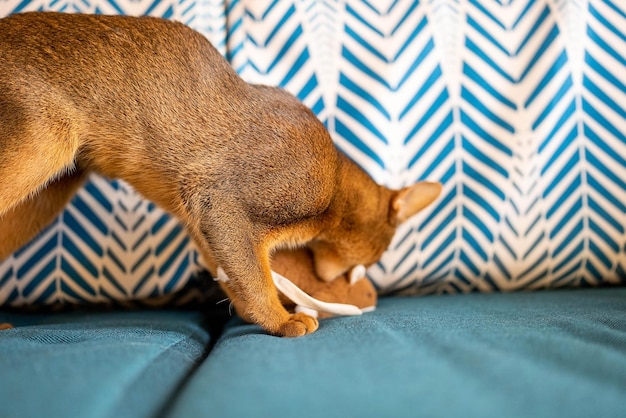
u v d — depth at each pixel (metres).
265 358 0.45
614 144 0.77
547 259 0.77
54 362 0.43
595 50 0.78
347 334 0.51
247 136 0.62
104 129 0.63
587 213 0.77
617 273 0.78
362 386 0.39
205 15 0.77
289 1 0.77
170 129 0.62
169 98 0.62
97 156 0.64
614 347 0.46
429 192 0.72
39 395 0.38
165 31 0.64
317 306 0.63
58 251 0.75
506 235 0.77
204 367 0.45
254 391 0.39
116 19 0.64
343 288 0.69
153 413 0.39
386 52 0.77
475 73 0.78
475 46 0.78
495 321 0.55
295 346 0.48
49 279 0.74
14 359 0.44
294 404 0.37
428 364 0.42
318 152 0.64
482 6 0.78
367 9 0.78
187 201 0.62
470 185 0.77
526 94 0.77
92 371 0.41
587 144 0.77
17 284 0.74
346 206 0.68
